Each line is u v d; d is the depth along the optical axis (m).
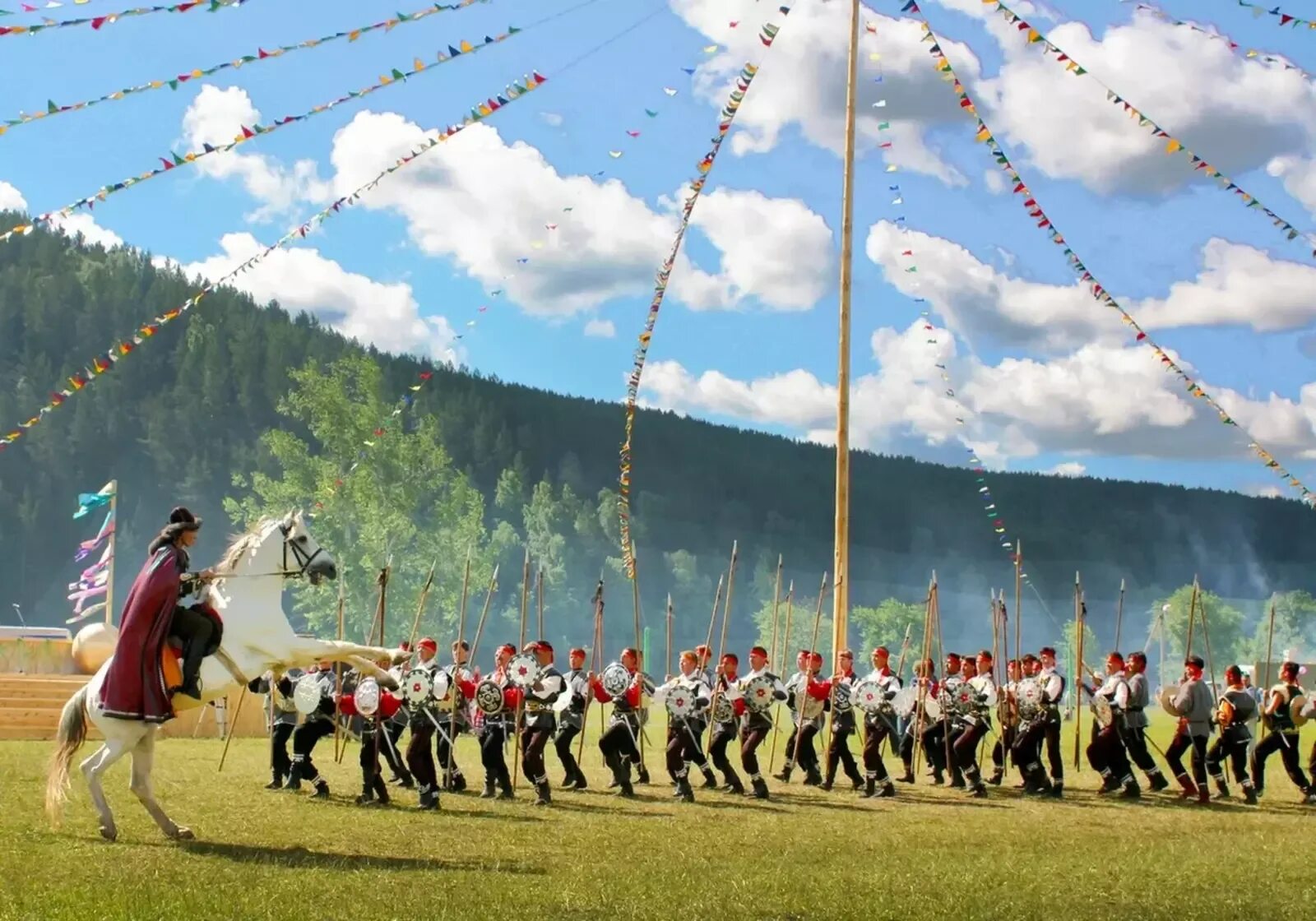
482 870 12.87
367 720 19.06
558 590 98.62
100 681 14.56
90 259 154.50
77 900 10.77
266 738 33.59
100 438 124.94
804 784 23.28
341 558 60.03
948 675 23.55
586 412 162.62
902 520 163.25
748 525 155.50
